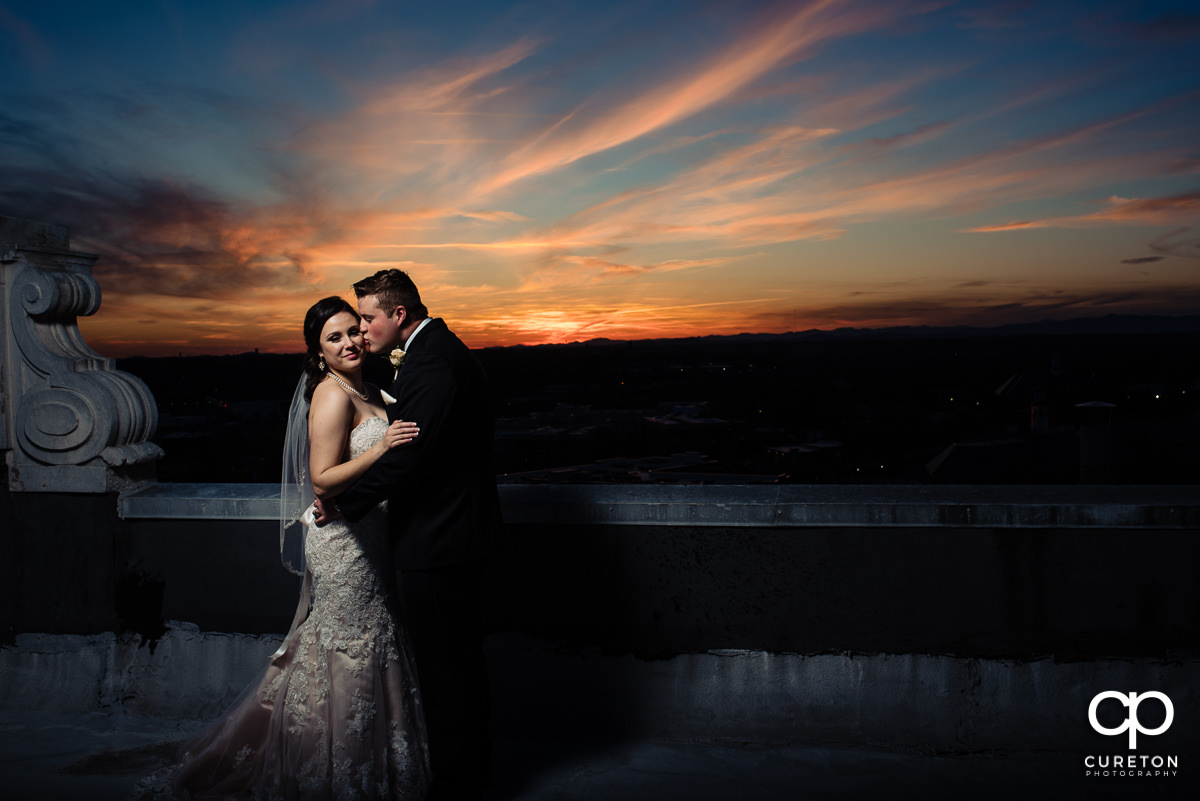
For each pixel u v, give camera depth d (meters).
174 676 3.03
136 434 3.11
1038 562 2.60
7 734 2.88
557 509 2.80
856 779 2.47
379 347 2.25
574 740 2.82
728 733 2.76
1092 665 2.59
